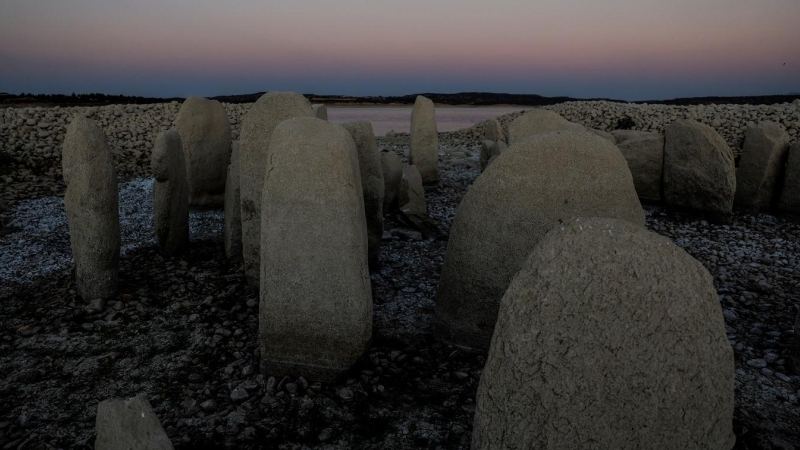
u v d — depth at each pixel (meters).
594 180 2.70
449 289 2.95
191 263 4.38
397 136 15.05
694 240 5.16
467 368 2.77
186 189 4.62
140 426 1.51
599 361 1.39
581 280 1.43
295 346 2.63
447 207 6.51
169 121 10.88
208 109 5.93
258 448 2.20
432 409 2.47
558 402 1.38
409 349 3.00
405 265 4.41
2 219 5.57
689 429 1.41
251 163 3.61
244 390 2.57
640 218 2.82
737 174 6.09
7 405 2.50
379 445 2.23
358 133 4.03
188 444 2.21
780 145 5.82
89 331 3.23
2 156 8.09
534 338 1.41
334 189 2.51
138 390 2.65
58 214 5.81
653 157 6.14
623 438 1.38
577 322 1.41
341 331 2.58
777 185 5.97
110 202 3.49
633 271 1.42
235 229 4.31
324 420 2.38
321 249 2.54
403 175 5.72
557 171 2.70
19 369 2.82
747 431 2.33
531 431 1.38
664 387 1.39
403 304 3.64
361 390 2.57
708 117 12.13
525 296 1.46
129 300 3.61
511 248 2.71
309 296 2.56
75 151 3.37
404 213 5.51
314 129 2.61
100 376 2.77
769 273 4.30
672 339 1.40
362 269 2.61
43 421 2.41
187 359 2.93
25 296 3.75
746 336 3.23
